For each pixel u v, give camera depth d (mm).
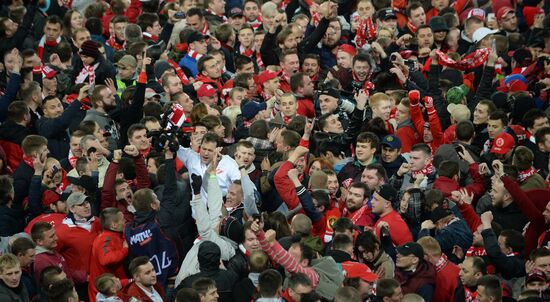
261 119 51156
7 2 72312
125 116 52219
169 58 63625
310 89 55156
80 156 50188
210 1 71875
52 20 64938
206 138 46250
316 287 39250
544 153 50312
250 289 39875
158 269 42219
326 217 44656
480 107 52094
